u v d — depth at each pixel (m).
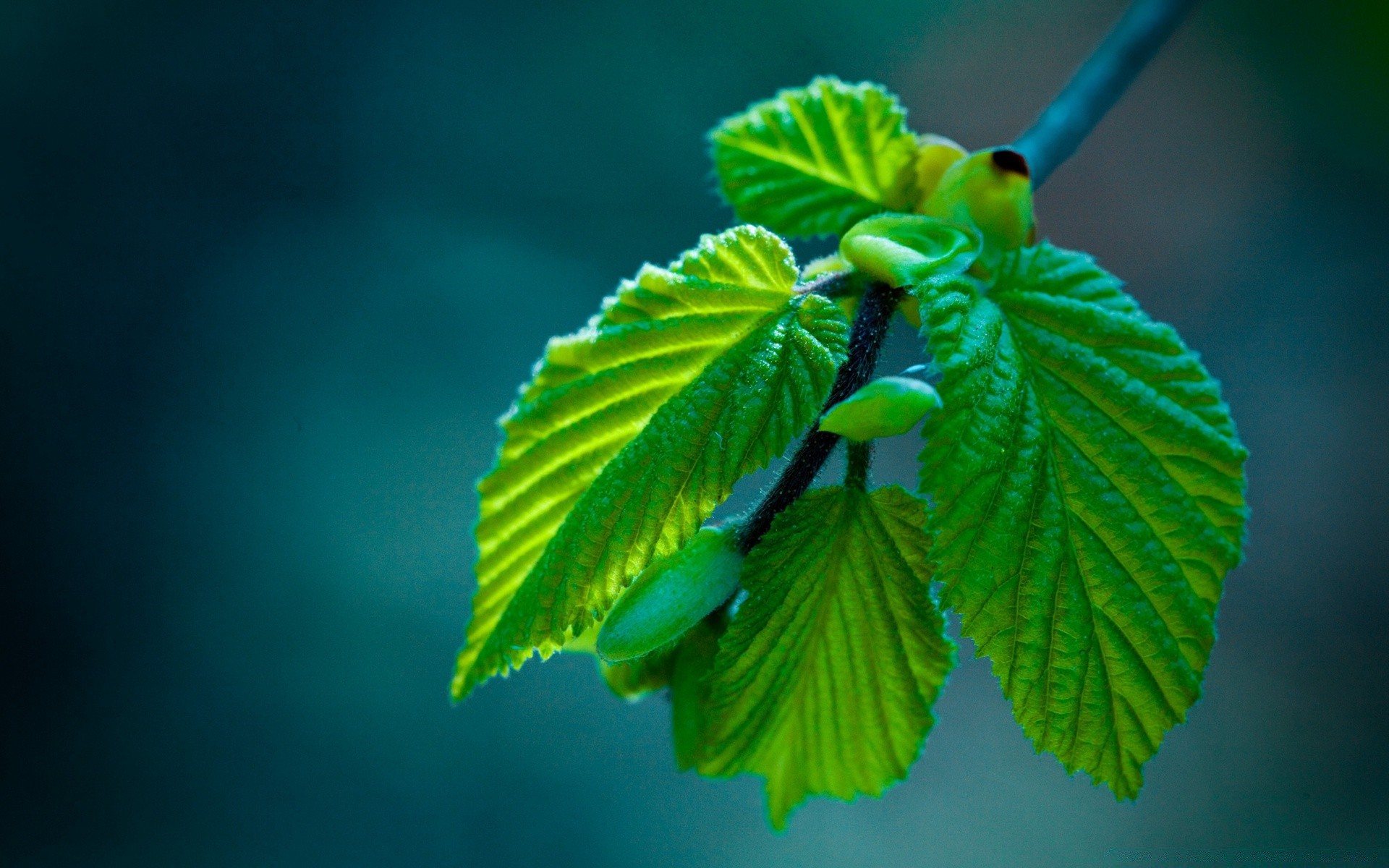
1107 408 0.30
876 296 0.30
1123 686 0.30
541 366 0.31
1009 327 0.31
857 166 0.34
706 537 0.30
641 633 0.30
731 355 0.30
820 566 0.30
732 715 0.31
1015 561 0.30
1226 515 0.30
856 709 0.31
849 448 0.30
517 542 0.31
